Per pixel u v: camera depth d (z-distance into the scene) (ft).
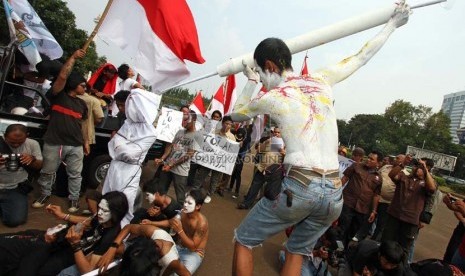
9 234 9.72
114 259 9.72
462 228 14.89
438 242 24.86
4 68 14.15
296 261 6.56
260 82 7.55
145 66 14.60
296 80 6.54
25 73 17.42
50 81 19.76
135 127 12.86
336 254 12.37
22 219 13.17
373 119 236.63
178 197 17.54
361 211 17.26
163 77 14.80
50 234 9.36
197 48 14.82
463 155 196.95
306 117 5.98
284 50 6.68
